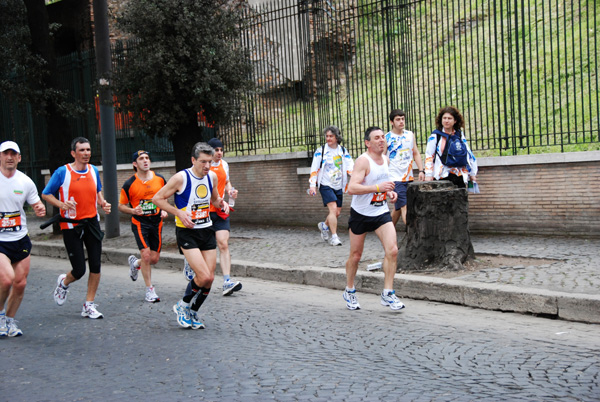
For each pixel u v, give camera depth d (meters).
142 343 6.25
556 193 10.49
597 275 7.50
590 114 10.26
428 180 9.55
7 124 21.39
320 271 9.02
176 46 12.27
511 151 12.41
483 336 5.98
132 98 12.77
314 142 13.90
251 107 14.63
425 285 7.78
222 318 7.20
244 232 13.83
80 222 7.46
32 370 5.50
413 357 5.35
